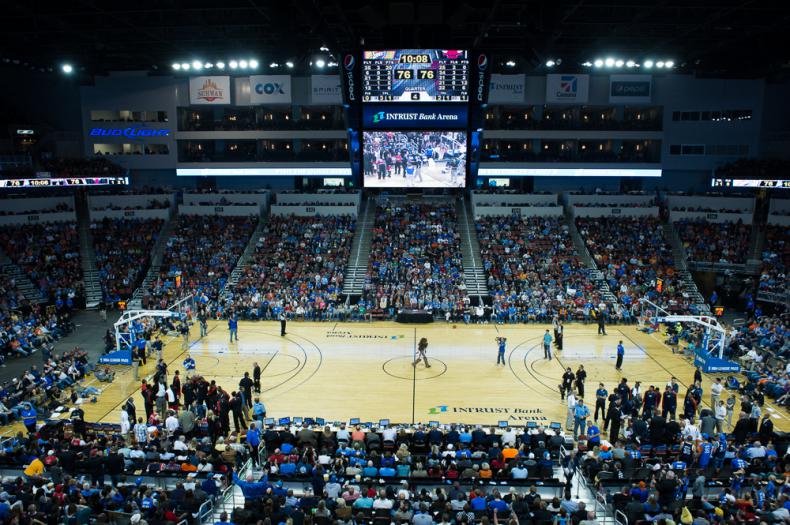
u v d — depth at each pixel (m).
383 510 15.29
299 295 43.41
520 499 15.32
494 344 36.34
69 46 46.88
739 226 49.62
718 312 36.66
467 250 49.25
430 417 25.56
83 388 28.73
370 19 21.03
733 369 29.61
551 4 27.61
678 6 34.22
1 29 40.19
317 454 20.27
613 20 38.56
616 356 34.09
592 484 18.69
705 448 19.56
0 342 34.38
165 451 19.70
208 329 39.88
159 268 47.94
